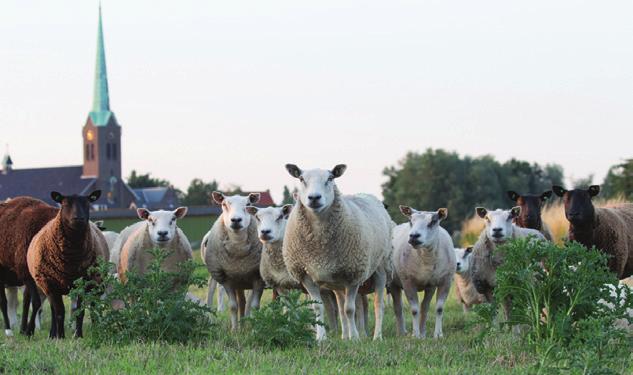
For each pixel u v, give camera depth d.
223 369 10.28
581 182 64.62
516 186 105.31
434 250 16.36
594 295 11.82
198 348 11.78
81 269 15.72
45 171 151.75
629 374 10.23
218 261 17.00
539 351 11.45
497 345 12.12
